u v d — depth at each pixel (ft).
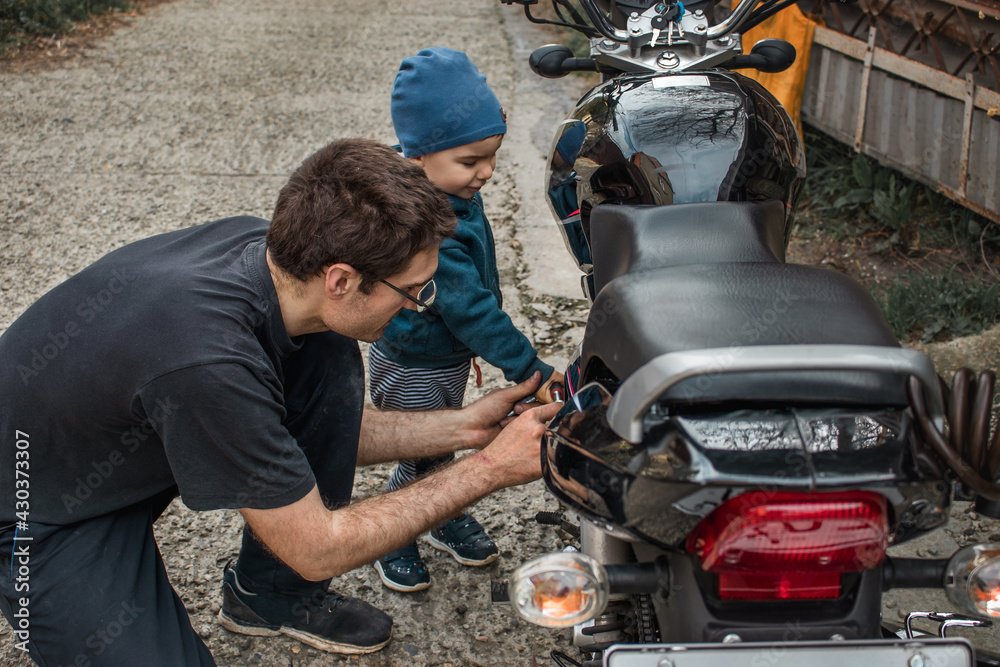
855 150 13.85
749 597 4.19
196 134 19.25
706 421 4.01
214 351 4.65
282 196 4.94
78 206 15.88
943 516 4.18
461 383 7.86
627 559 5.39
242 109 20.86
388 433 6.71
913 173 12.75
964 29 11.13
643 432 4.13
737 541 3.85
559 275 13.17
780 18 14.35
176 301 4.76
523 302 12.55
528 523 8.81
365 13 31.27
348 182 4.75
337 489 6.64
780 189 6.68
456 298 6.68
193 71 23.94
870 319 4.39
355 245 4.71
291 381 6.21
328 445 6.45
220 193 16.31
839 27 14.06
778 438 3.91
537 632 7.51
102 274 5.04
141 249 5.32
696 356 3.74
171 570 8.27
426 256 5.02
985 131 11.21
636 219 5.78
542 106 20.35
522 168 16.94
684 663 4.03
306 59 25.13
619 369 4.53
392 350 7.37
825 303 4.49
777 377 4.08
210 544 8.61
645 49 7.44
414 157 6.75
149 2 32.19
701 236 5.58
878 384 4.10
